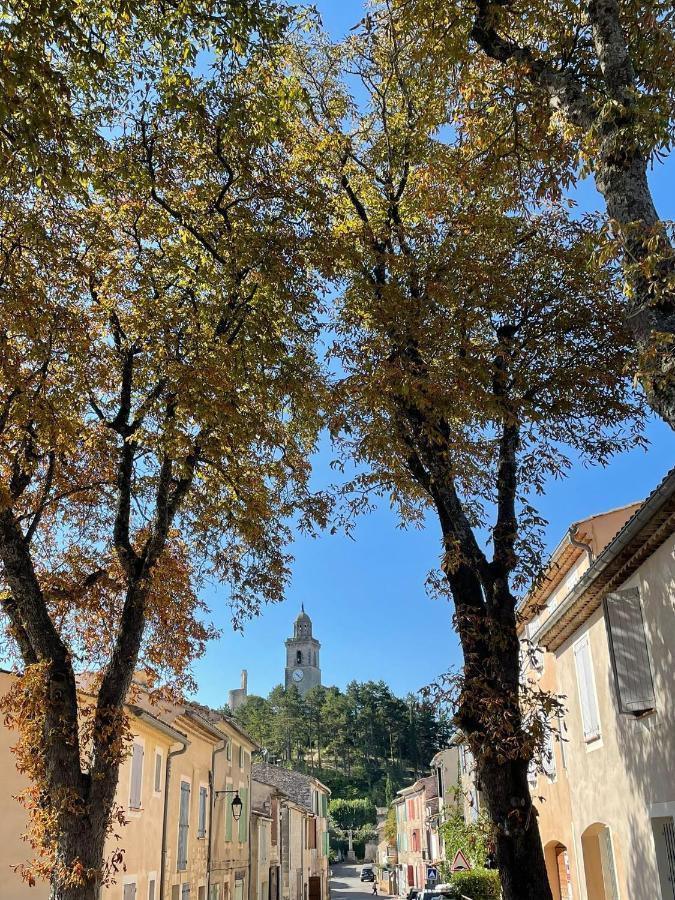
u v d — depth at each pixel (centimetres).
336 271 1086
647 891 1115
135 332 1130
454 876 2695
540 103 851
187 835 2220
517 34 882
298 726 12288
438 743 11819
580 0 728
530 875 789
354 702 12719
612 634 1112
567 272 995
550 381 974
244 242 1079
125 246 1178
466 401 905
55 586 1221
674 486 853
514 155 967
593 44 763
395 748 11862
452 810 3697
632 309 600
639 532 988
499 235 1010
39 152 827
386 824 7594
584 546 1501
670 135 691
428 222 1105
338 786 11288
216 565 1358
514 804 804
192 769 2327
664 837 1067
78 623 1323
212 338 1113
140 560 1125
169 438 1053
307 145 1171
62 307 1030
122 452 1178
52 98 808
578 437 1041
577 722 1473
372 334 1042
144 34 922
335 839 10469
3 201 937
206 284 1142
